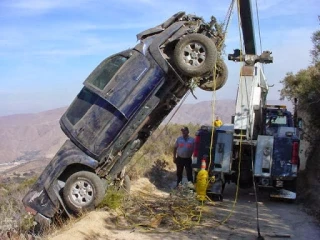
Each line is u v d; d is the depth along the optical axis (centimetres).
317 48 1936
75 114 943
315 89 1959
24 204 951
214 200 1125
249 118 1109
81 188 914
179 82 947
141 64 913
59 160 944
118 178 1049
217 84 1020
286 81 2327
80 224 800
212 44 882
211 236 795
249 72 1109
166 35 912
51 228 886
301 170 1600
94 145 922
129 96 911
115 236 782
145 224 848
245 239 780
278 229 857
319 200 1077
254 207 1062
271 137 1120
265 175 1102
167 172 1602
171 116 1029
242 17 1030
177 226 854
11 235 777
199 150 1159
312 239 791
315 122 1867
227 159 1125
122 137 929
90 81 930
